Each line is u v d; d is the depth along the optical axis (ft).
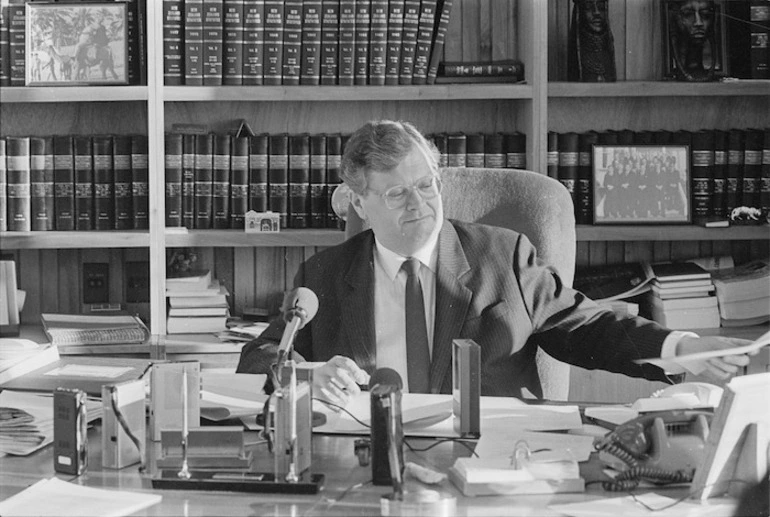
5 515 5.72
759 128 13.17
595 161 12.40
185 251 13.08
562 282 9.15
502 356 8.81
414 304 8.87
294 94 12.10
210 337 12.10
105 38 12.22
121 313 12.92
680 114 13.26
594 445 6.77
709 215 12.53
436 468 6.43
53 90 12.01
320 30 12.16
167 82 12.15
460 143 12.42
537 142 12.22
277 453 6.22
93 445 7.02
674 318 12.26
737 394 5.83
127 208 12.39
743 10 12.50
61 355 11.62
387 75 12.25
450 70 12.34
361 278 8.98
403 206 8.71
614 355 8.66
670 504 5.86
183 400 6.38
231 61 12.14
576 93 12.27
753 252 13.38
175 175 12.34
